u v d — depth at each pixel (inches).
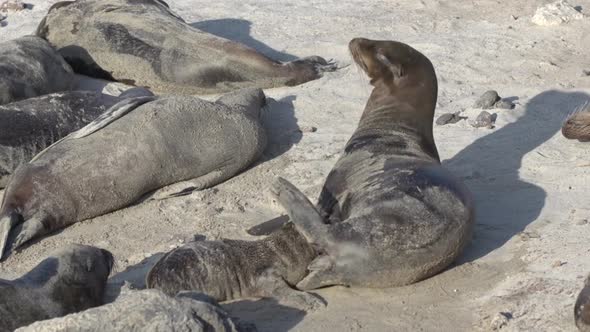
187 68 560.4
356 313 342.6
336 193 388.5
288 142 492.4
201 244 355.6
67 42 586.9
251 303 350.0
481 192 428.8
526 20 631.2
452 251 354.9
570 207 408.2
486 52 581.9
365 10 655.8
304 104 530.3
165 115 453.4
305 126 505.7
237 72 556.4
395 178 364.5
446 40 600.7
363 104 526.9
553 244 377.4
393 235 345.1
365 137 405.1
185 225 422.9
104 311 278.1
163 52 565.9
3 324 317.4
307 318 340.5
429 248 348.2
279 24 634.2
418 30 618.2
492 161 456.8
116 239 415.8
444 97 526.3
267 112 522.3
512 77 549.3
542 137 477.4
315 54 589.6
